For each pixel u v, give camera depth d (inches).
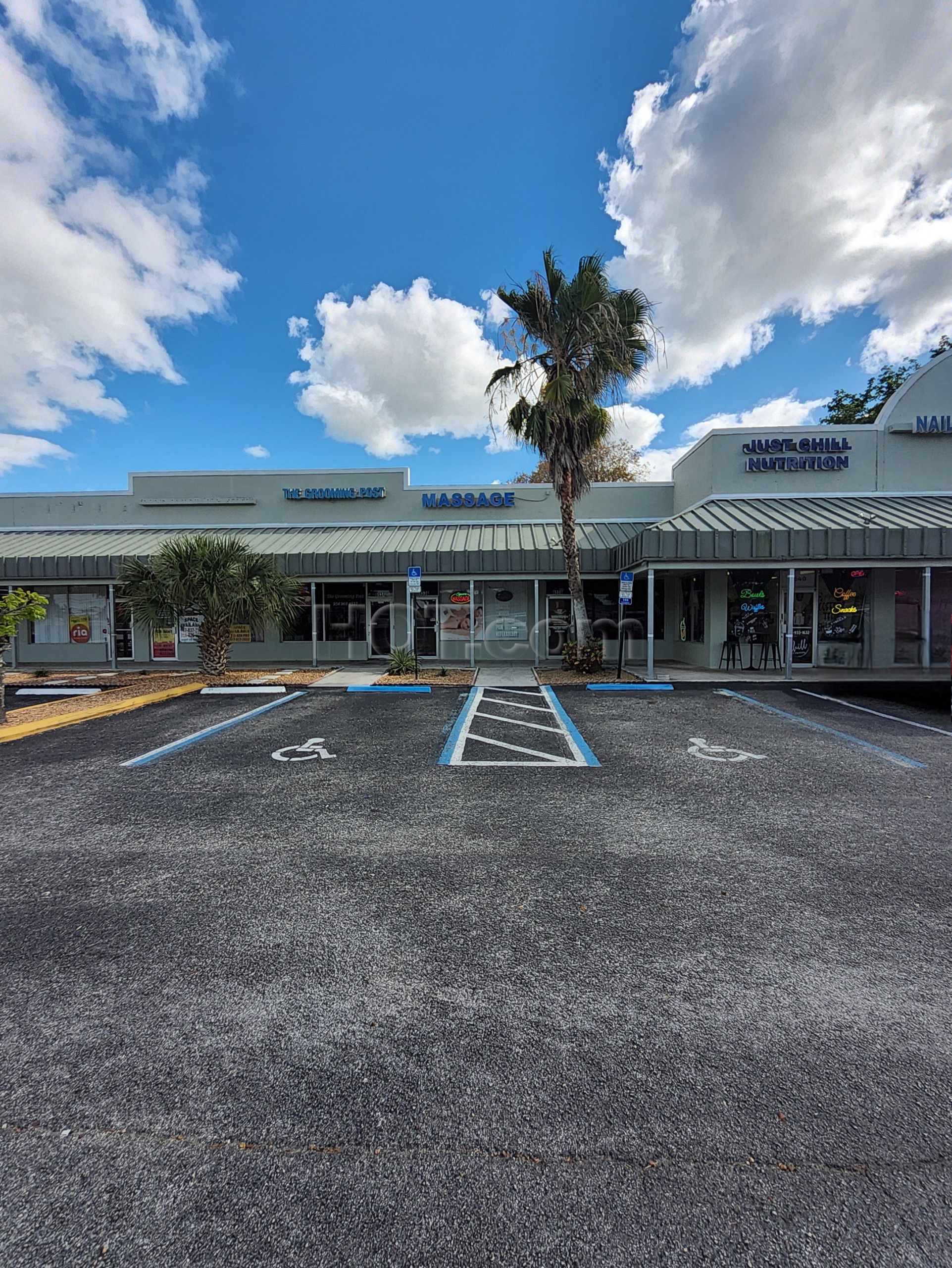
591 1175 73.9
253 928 131.6
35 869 162.1
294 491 746.2
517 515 741.9
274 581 553.3
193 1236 66.7
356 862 165.0
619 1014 103.2
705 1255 64.9
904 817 197.2
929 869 159.3
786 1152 76.7
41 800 218.1
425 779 242.5
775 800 214.8
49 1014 103.6
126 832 187.9
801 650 595.8
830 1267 63.5
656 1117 82.1
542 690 482.0
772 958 119.6
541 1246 65.8
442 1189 72.3
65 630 719.1
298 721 362.3
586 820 196.1
